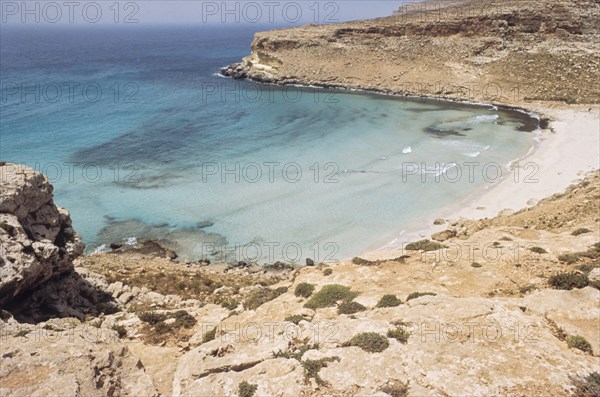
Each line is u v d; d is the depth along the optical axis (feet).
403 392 32.58
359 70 335.26
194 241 112.68
